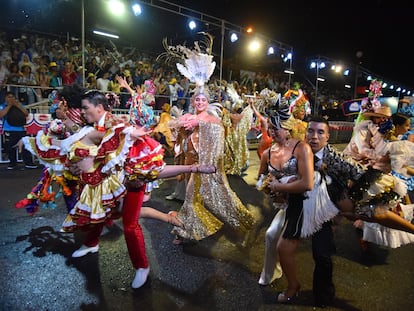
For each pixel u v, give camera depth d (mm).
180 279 3008
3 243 3605
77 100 2670
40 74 9406
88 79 10172
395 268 3346
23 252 3420
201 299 2715
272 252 2883
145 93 4445
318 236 2637
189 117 3650
